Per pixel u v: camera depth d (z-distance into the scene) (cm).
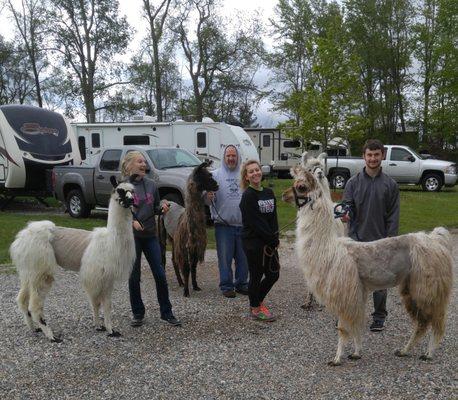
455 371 441
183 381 424
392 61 3525
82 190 1389
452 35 3269
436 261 451
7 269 860
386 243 466
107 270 513
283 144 2736
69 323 579
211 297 695
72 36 3178
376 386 411
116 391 406
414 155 2222
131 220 528
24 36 3453
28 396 398
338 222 615
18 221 1335
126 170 557
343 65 2006
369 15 3538
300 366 454
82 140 1964
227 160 696
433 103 3347
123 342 517
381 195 532
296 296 695
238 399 392
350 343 512
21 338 530
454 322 571
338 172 2239
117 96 3447
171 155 1268
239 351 491
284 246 1064
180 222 702
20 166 1528
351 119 2027
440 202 1761
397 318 594
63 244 533
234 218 689
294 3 3603
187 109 3841
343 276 449
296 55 3656
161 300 569
